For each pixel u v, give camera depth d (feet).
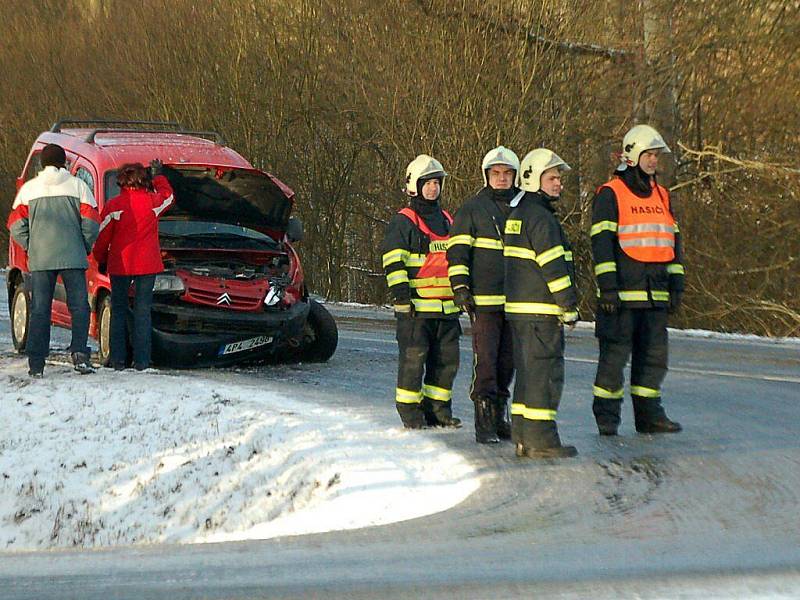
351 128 202.18
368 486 56.59
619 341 66.95
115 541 60.23
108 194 94.99
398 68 185.16
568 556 40.98
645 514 48.96
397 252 68.59
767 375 91.66
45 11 263.90
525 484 55.26
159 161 93.15
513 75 178.09
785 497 51.78
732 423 70.90
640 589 35.29
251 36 206.80
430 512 51.06
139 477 66.28
